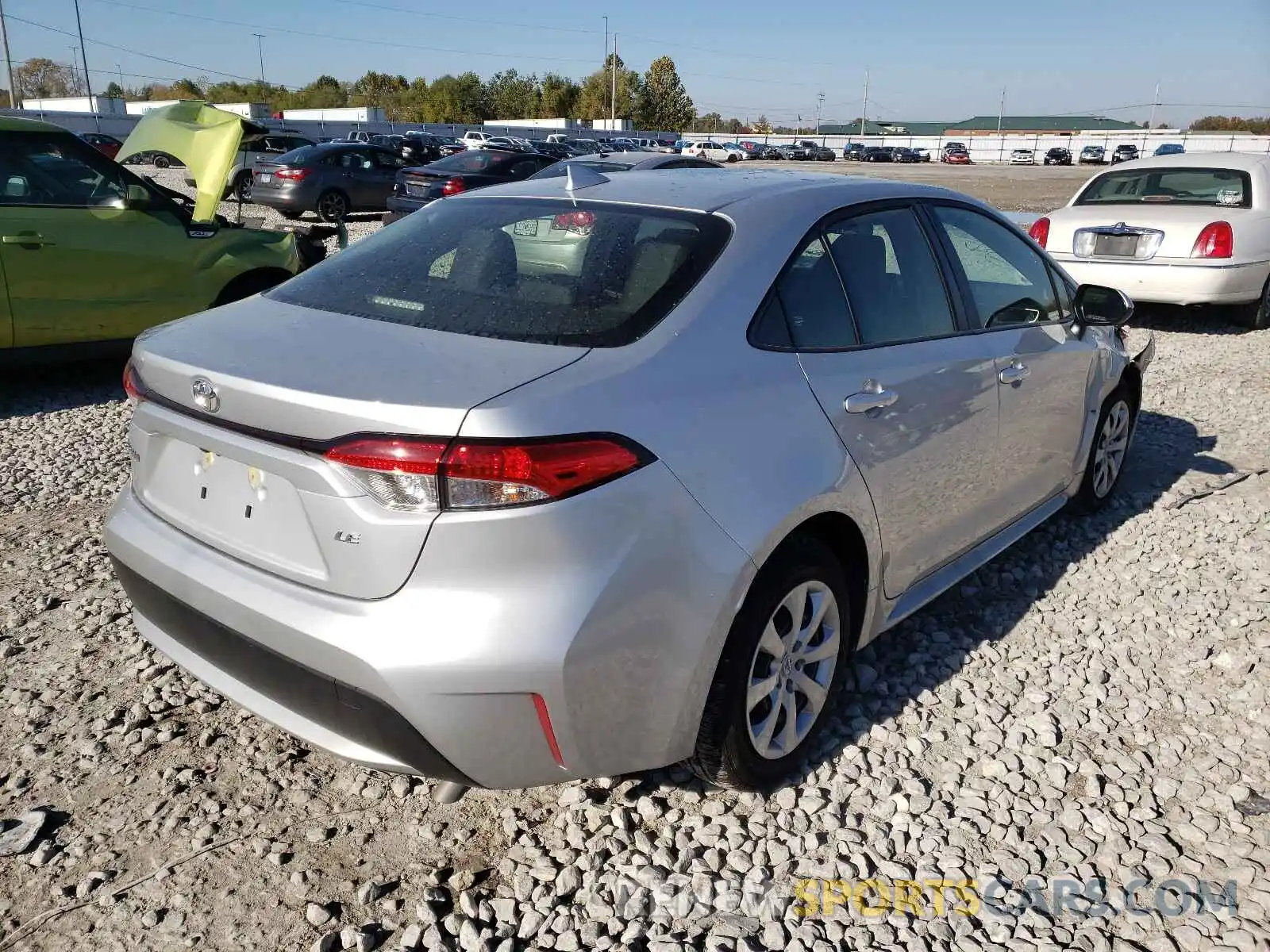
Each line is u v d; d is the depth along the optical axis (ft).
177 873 8.05
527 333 7.86
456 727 6.84
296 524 7.30
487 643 6.70
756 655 8.29
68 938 7.40
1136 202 31.09
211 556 7.91
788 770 9.15
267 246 24.47
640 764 7.70
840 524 9.18
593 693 7.08
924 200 11.37
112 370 25.40
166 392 8.15
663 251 8.72
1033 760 9.60
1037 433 12.69
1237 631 12.15
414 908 7.73
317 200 61.00
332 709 7.18
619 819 8.64
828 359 9.12
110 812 8.74
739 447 7.91
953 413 10.53
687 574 7.42
